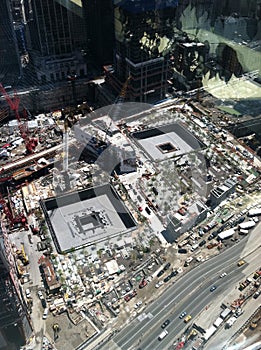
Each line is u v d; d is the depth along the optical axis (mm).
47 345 192875
